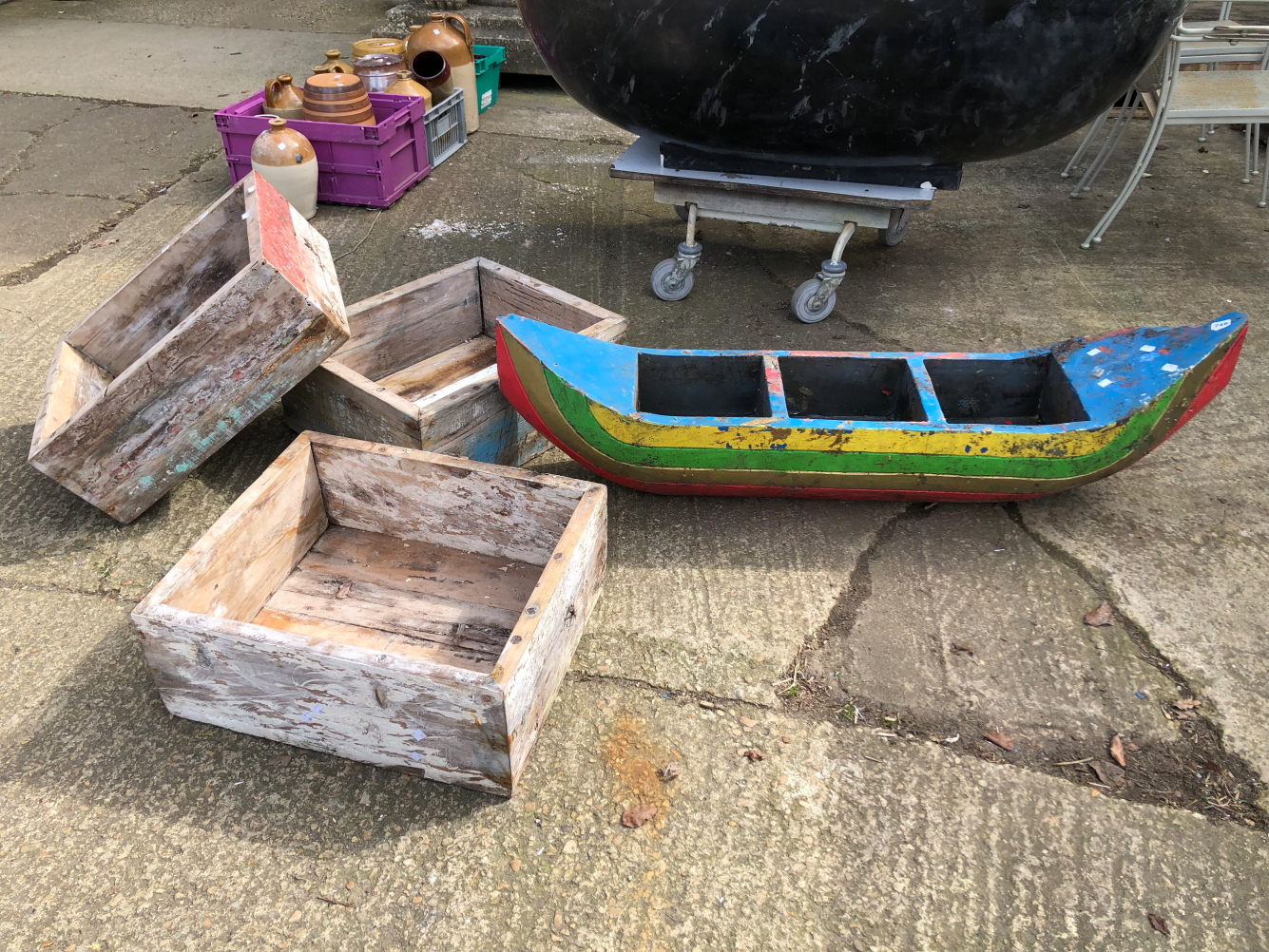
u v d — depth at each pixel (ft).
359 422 7.95
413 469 7.04
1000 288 12.10
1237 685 6.57
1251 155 16.40
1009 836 5.63
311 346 7.39
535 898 5.25
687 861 5.46
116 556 7.54
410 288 9.32
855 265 12.69
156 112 17.17
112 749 6.03
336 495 7.49
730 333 10.94
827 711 6.38
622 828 5.62
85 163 15.05
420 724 5.44
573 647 6.54
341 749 5.88
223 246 8.70
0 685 6.43
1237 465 8.82
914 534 7.97
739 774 5.95
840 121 9.45
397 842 5.52
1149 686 6.56
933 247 13.26
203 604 6.07
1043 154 16.67
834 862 5.47
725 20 8.92
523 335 7.23
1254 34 11.63
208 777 5.86
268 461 8.61
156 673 5.87
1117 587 7.40
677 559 7.66
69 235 12.80
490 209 14.08
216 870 5.36
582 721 6.25
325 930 5.08
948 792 5.86
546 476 6.77
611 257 12.73
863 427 7.23
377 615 6.83
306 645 5.31
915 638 6.95
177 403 7.22
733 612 7.15
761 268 12.60
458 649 6.55
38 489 8.21
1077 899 5.32
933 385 8.43
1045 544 7.84
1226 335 7.11
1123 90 9.80
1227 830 5.67
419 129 14.53
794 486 7.69
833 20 8.63
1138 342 7.76
